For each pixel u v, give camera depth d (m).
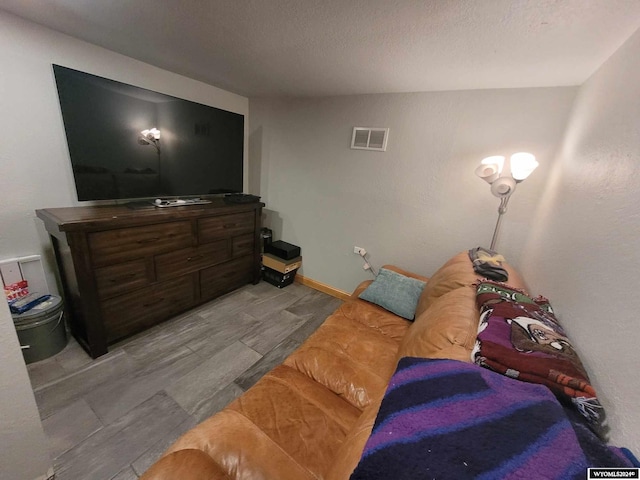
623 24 0.97
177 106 2.10
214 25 1.34
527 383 0.68
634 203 0.72
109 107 1.75
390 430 0.56
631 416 0.57
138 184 2.01
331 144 2.61
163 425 1.36
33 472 1.02
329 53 1.54
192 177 2.35
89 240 1.56
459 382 0.66
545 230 1.54
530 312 1.02
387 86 2.04
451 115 2.03
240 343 2.03
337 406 1.10
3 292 0.84
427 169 2.20
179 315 2.30
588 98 1.40
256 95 2.84
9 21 1.44
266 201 3.20
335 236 2.83
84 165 1.72
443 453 0.49
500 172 1.72
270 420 0.99
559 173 1.58
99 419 1.36
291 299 2.77
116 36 1.60
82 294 1.59
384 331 1.69
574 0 0.89
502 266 1.58
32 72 1.57
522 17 1.02
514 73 1.56
